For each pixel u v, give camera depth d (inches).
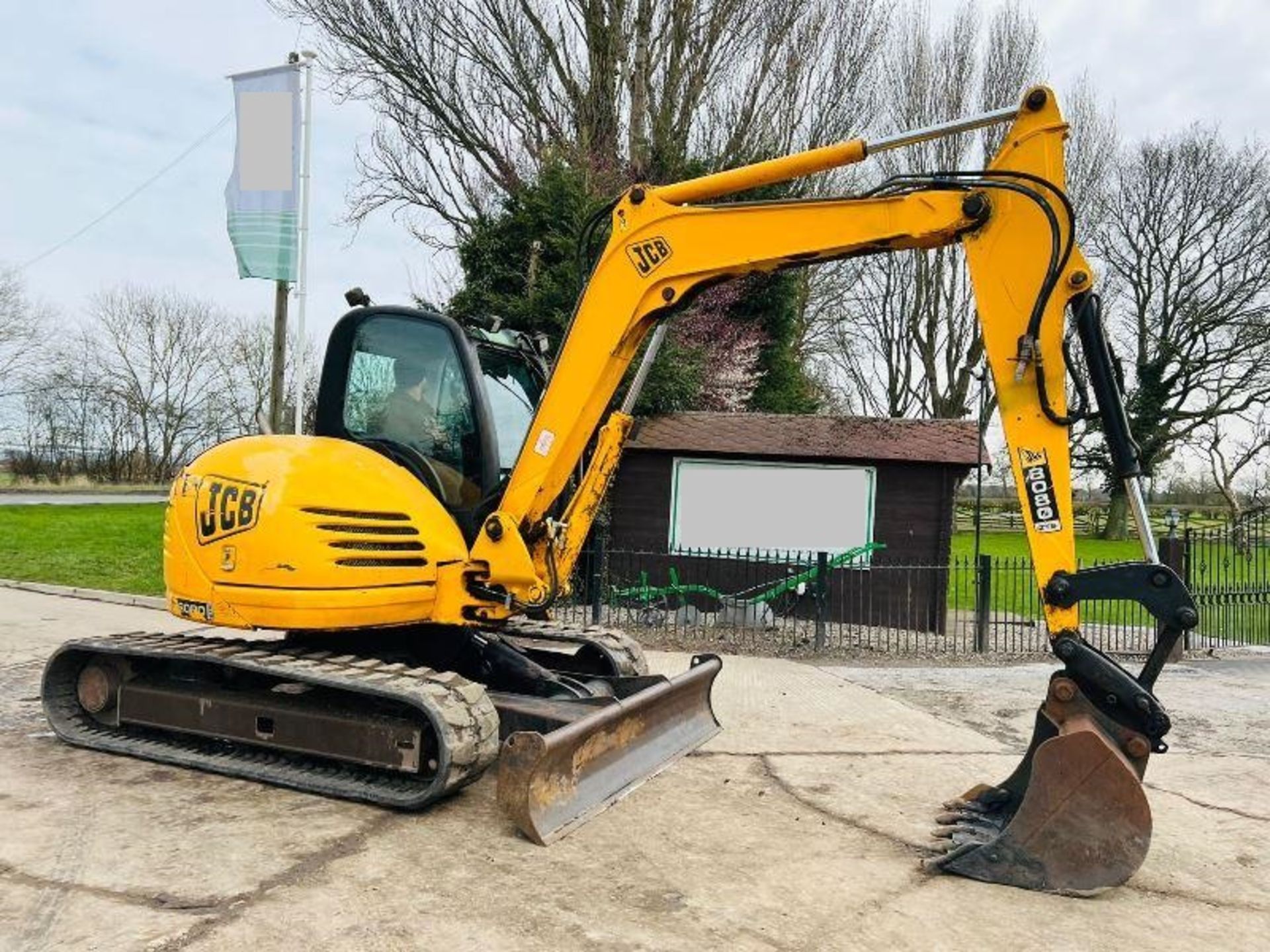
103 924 135.2
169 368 1745.8
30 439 1652.3
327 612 194.1
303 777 197.5
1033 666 386.3
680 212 199.8
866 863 169.8
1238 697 338.6
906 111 1045.2
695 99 752.3
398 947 131.5
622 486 512.1
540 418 210.2
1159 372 1242.6
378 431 224.8
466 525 217.2
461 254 626.5
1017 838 160.7
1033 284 173.5
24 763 211.8
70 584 511.5
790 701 304.2
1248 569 604.1
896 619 481.4
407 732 187.9
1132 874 154.8
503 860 164.2
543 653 258.1
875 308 1385.3
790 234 190.7
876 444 492.7
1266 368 1184.2
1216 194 1211.2
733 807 198.5
